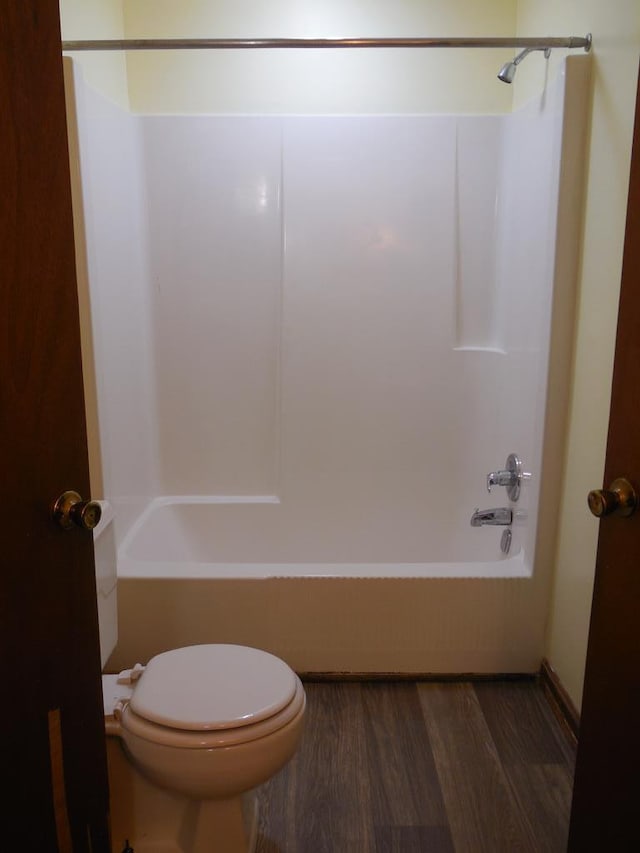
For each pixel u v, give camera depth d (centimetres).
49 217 79
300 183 248
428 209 250
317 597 198
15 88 71
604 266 165
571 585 184
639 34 145
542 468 193
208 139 246
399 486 264
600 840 100
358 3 243
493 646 203
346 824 151
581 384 179
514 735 181
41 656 81
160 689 129
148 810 138
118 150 227
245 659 140
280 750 122
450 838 147
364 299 254
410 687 203
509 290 233
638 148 88
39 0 75
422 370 257
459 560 258
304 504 266
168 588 197
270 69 246
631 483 90
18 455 74
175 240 253
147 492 261
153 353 260
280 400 261
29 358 75
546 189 193
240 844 135
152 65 245
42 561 80
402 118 244
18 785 76
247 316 258
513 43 178
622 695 93
